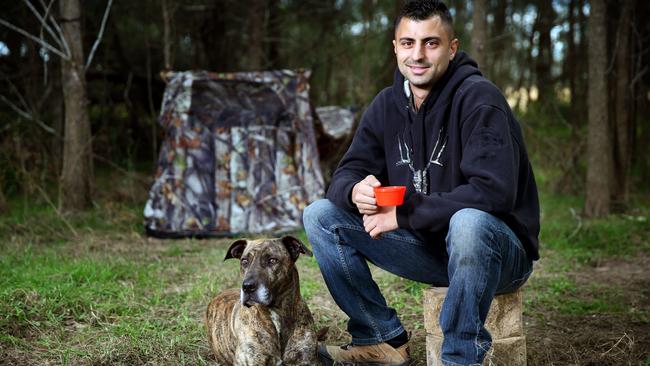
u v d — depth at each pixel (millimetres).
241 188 7641
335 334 4090
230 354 3363
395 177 3279
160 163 7625
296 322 3254
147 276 5355
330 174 9445
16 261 5730
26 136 9641
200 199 7531
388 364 3262
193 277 5438
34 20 10305
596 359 3578
